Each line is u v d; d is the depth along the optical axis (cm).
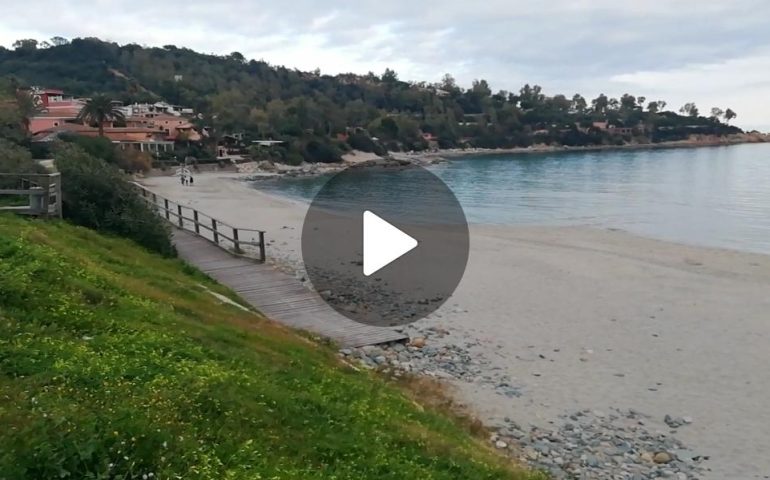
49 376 743
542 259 3169
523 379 1645
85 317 1009
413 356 1772
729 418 1450
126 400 730
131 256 1873
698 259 3203
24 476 541
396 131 17088
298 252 3153
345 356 1683
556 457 1251
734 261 3153
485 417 1416
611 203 6028
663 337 1984
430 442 1001
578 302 2373
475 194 7031
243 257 2609
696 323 2127
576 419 1428
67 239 1662
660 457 1259
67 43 18088
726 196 6372
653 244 3659
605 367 1738
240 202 5938
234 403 826
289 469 718
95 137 8819
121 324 1039
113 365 837
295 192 7544
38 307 984
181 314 1309
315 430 867
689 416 1456
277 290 2183
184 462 640
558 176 9612
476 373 1675
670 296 2467
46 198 1838
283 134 13400
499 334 1992
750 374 1697
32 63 16688
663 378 1669
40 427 606
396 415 1103
